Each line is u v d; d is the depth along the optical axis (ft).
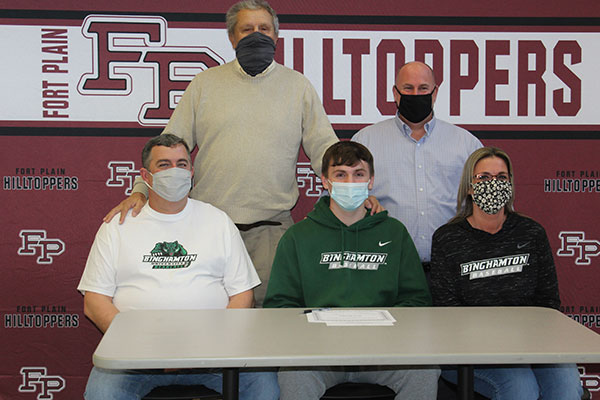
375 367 6.14
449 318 5.58
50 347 9.42
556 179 9.69
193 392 5.97
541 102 9.62
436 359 4.39
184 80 9.39
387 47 9.48
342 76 9.50
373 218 6.91
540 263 6.75
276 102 8.26
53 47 9.22
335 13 9.42
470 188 7.04
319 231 6.92
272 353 4.39
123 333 4.92
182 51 9.35
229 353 4.38
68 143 9.32
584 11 9.55
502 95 9.60
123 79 9.34
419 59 9.52
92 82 9.31
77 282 9.42
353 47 9.47
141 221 6.95
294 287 6.89
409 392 5.76
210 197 8.25
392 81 9.53
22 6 9.14
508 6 9.50
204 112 8.32
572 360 4.44
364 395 5.82
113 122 9.37
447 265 6.81
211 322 5.36
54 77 9.25
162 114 9.42
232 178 8.16
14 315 9.37
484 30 9.52
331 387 6.03
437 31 9.50
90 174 9.37
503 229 6.82
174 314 5.70
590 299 9.75
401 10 9.45
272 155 8.17
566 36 9.57
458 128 8.78
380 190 8.57
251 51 7.96
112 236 6.84
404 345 4.63
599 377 9.75
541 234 6.79
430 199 8.40
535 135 9.64
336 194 6.73
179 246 6.86
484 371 6.16
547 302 6.70
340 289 6.69
